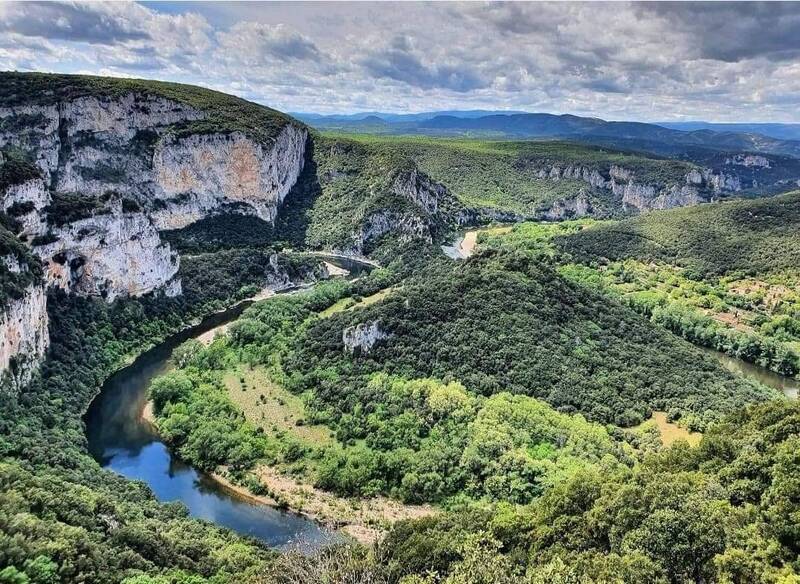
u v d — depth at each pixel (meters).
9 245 119.12
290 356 135.12
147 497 92.69
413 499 93.69
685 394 115.50
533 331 125.94
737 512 54.50
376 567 56.12
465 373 116.69
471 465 95.19
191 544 74.00
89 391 129.25
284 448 105.50
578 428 100.31
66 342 136.50
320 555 60.91
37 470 86.88
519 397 107.94
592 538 56.31
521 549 58.22
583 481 67.44
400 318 131.25
